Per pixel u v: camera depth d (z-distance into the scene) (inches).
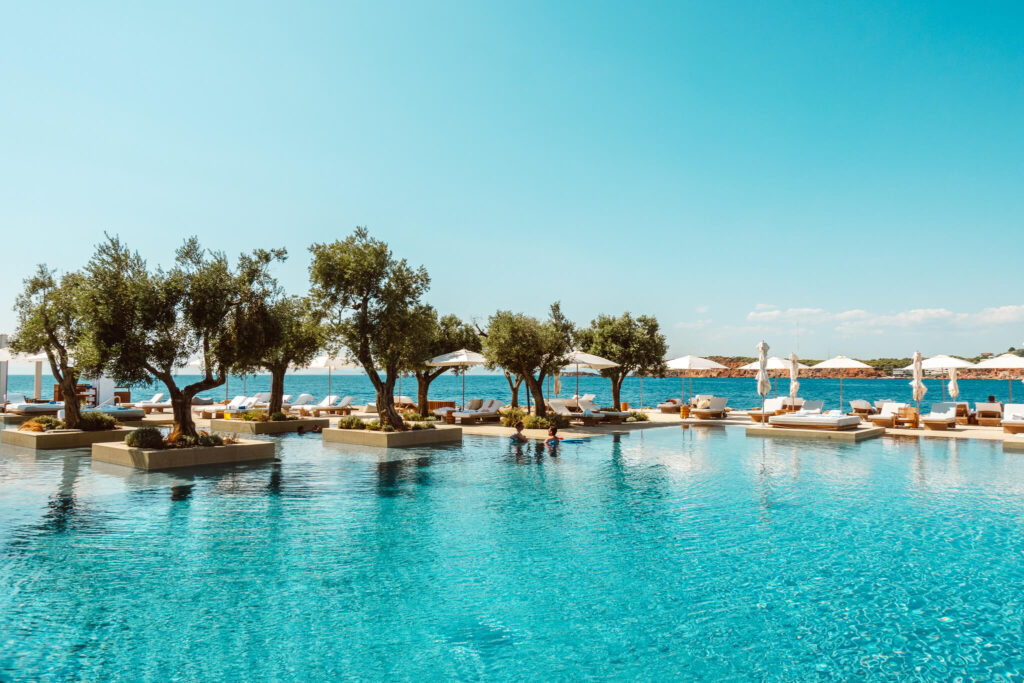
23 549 319.9
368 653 213.3
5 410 1115.3
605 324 1365.7
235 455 609.6
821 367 1229.1
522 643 221.8
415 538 343.3
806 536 349.4
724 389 4662.9
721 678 198.4
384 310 786.2
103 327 570.9
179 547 324.5
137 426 910.4
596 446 743.7
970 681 195.6
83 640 220.8
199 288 586.2
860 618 242.4
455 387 5280.5
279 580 279.1
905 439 818.8
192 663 205.2
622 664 207.2
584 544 333.7
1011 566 299.0
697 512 404.5
